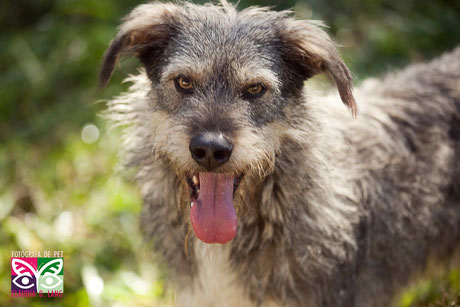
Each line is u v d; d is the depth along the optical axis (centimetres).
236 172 289
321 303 317
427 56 636
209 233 296
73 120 554
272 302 320
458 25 677
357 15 673
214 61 296
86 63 591
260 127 299
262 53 303
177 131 287
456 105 369
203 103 290
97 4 621
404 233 347
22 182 504
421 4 699
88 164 516
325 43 308
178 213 320
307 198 306
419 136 355
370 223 334
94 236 463
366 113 353
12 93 579
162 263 355
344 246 317
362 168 333
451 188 358
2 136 551
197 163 283
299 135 308
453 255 388
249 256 315
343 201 318
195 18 316
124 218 468
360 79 577
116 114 347
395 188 341
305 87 328
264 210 308
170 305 411
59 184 503
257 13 325
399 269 357
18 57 605
